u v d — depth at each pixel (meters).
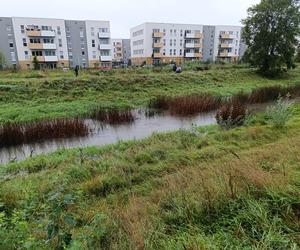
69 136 9.89
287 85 22.12
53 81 17.59
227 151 6.06
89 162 5.95
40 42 44.84
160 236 2.64
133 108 14.95
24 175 5.77
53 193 2.51
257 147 6.55
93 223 2.79
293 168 3.96
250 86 22.23
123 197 4.32
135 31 62.78
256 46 29.19
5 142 9.12
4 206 3.86
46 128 9.77
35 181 5.07
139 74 22.41
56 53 46.69
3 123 10.97
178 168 5.43
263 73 29.31
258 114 11.58
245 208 2.82
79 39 48.81
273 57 28.31
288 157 4.57
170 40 57.78
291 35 27.97
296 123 8.95
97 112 12.95
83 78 18.94
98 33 49.78
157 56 57.53
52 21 45.22
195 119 12.73
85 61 50.28
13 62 43.56
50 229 2.21
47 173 5.64
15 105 14.22
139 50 61.72
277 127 8.35
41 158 6.95
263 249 2.14
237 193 3.07
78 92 16.89
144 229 2.69
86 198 4.25
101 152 7.27
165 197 3.64
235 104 11.70
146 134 10.24
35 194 3.83
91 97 16.42
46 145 9.21
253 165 4.09
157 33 56.06
